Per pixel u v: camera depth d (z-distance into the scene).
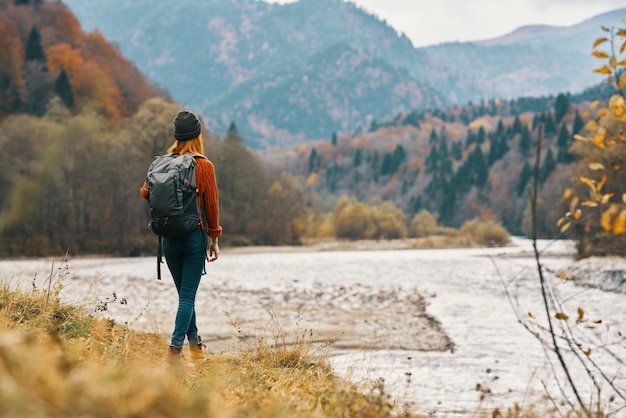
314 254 76.38
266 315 17.39
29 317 6.09
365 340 13.84
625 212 3.78
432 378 10.15
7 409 1.63
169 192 5.81
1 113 92.25
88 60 115.56
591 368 11.42
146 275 33.69
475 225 103.62
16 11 117.25
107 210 66.00
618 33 4.01
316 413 3.91
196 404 2.04
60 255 59.03
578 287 28.36
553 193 83.88
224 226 89.69
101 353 4.83
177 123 6.23
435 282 31.47
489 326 16.83
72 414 1.72
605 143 4.09
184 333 5.89
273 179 103.44
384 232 124.75
